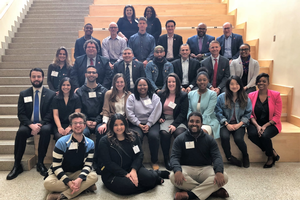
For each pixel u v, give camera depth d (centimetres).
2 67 512
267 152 298
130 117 312
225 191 229
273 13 425
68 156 237
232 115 316
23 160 299
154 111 313
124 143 248
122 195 238
